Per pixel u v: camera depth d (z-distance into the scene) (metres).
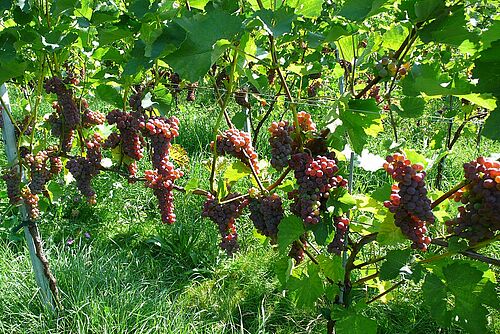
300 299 2.08
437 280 1.66
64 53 2.57
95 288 3.47
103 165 2.61
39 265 3.16
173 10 1.77
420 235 1.64
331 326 2.13
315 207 1.71
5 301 3.33
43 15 2.43
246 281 3.79
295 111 1.76
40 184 2.75
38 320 3.19
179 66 1.29
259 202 2.03
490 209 1.48
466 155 5.20
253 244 4.20
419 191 1.57
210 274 3.94
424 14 1.40
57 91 2.58
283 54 3.20
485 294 1.61
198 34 1.27
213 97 7.57
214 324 3.34
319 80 4.20
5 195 4.75
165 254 4.25
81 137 2.80
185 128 6.22
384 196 1.82
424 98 1.67
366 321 1.90
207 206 2.17
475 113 3.66
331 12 3.42
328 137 1.86
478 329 1.63
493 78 1.16
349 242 1.98
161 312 3.23
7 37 2.04
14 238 4.22
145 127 2.28
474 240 1.56
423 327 3.19
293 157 1.75
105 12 2.00
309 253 2.02
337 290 1.97
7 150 2.81
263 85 2.25
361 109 1.56
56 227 4.52
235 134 2.03
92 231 4.57
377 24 3.61
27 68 2.55
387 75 1.54
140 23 1.90
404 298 3.39
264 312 3.43
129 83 2.38
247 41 1.69
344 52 1.85
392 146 1.81
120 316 3.18
